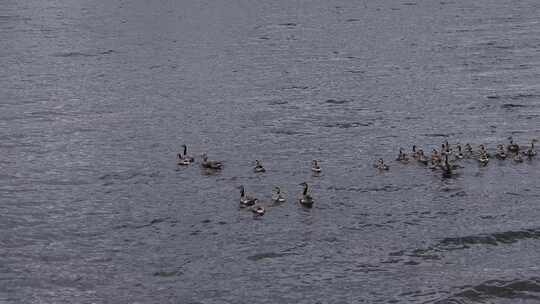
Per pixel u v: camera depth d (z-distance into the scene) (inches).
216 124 3476.9
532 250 2098.9
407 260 2048.5
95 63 5068.9
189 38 6387.8
